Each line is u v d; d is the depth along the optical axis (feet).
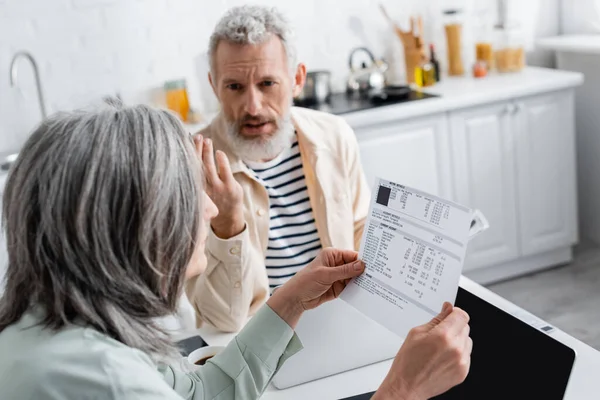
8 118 10.50
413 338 3.45
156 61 10.98
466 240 3.54
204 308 5.67
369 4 12.00
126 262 3.21
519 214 11.70
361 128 10.48
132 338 3.27
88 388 3.05
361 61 12.03
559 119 11.61
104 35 10.66
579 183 13.12
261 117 6.52
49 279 3.21
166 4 10.84
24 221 3.19
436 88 11.50
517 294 11.55
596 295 11.23
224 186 5.37
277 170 6.81
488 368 4.12
